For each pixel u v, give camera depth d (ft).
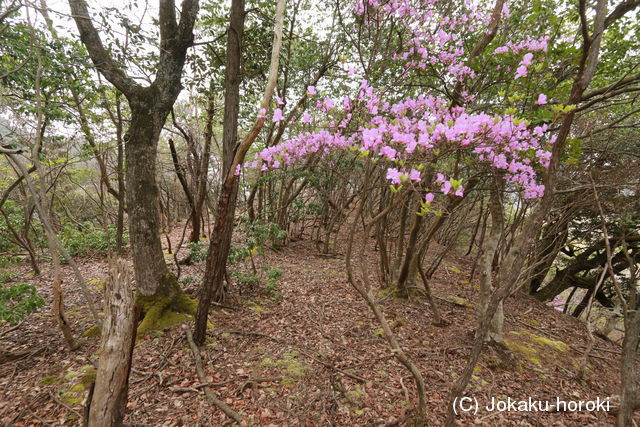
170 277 15.08
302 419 9.33
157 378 10.80
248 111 24.23
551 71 12.15
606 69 13.69
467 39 15.14
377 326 15.92
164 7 13.19
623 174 14.03
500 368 12.87
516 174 10.55
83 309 16.43
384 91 13.17
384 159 7.63
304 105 16.72
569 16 11.89
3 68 13.61
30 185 10.19
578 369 13.93
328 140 10.90
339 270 26.30
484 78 14.29
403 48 15.11
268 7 18.76
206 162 26.48
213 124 25.66
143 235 13.97
